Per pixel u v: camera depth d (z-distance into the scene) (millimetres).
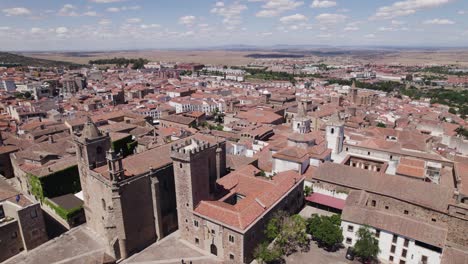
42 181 92500
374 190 86312
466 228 74125
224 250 71625
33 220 78250
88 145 77312
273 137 144500
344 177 92250
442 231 67812
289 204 86188
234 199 86500
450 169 106812
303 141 106188
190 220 76812
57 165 99312
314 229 76000
